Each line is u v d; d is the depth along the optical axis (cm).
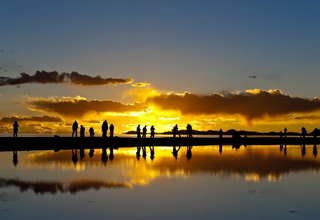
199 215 1463
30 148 5159
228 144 7194
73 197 1752
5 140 5419
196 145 6650
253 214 1487
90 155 4034
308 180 2303
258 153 4603
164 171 2661
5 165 2975
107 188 1978
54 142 5766
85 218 1398
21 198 1727
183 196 1797
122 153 4397
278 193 1897
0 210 1507
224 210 1542
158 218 1412
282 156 4134
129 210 1522
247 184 2142
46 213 1465
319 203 1684
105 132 6294
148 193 1856
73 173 2530
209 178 2344
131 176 2402
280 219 1418
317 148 5994
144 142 6806
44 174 2480
